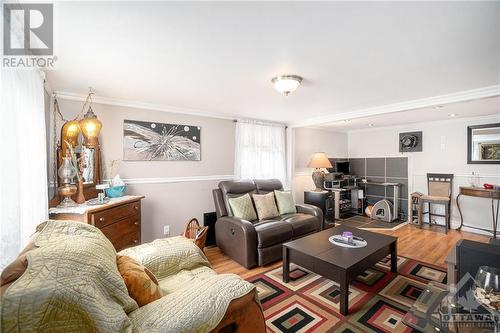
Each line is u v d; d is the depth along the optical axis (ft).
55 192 8.67
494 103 10.84
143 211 11.07
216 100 10.50
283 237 10.28
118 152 10.38
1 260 3.86
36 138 5.86
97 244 3.78
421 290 7.82
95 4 4.06
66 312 2.56
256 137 14.75
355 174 20.47
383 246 8.23
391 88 8.78
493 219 13.85
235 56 6.17
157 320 3.27
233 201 11.39
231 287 4.03
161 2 4.03
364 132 19.80
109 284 3.28
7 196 4.01
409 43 5.51
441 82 8.10
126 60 6.35
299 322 6.31
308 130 18.04
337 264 6.79
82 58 6.20
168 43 5.48
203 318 3.39
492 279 4.02
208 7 4.19
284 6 4.17
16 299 2.36
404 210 17.57
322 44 5.56
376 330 5.99
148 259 5.57
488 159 13.96
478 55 6.11
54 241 3.42
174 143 11.91
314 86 8.56
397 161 17.89
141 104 10.82
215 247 12.05
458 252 4.86
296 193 17.15
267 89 8.93
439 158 15.89
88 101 9.72
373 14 4.42
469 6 4.17
